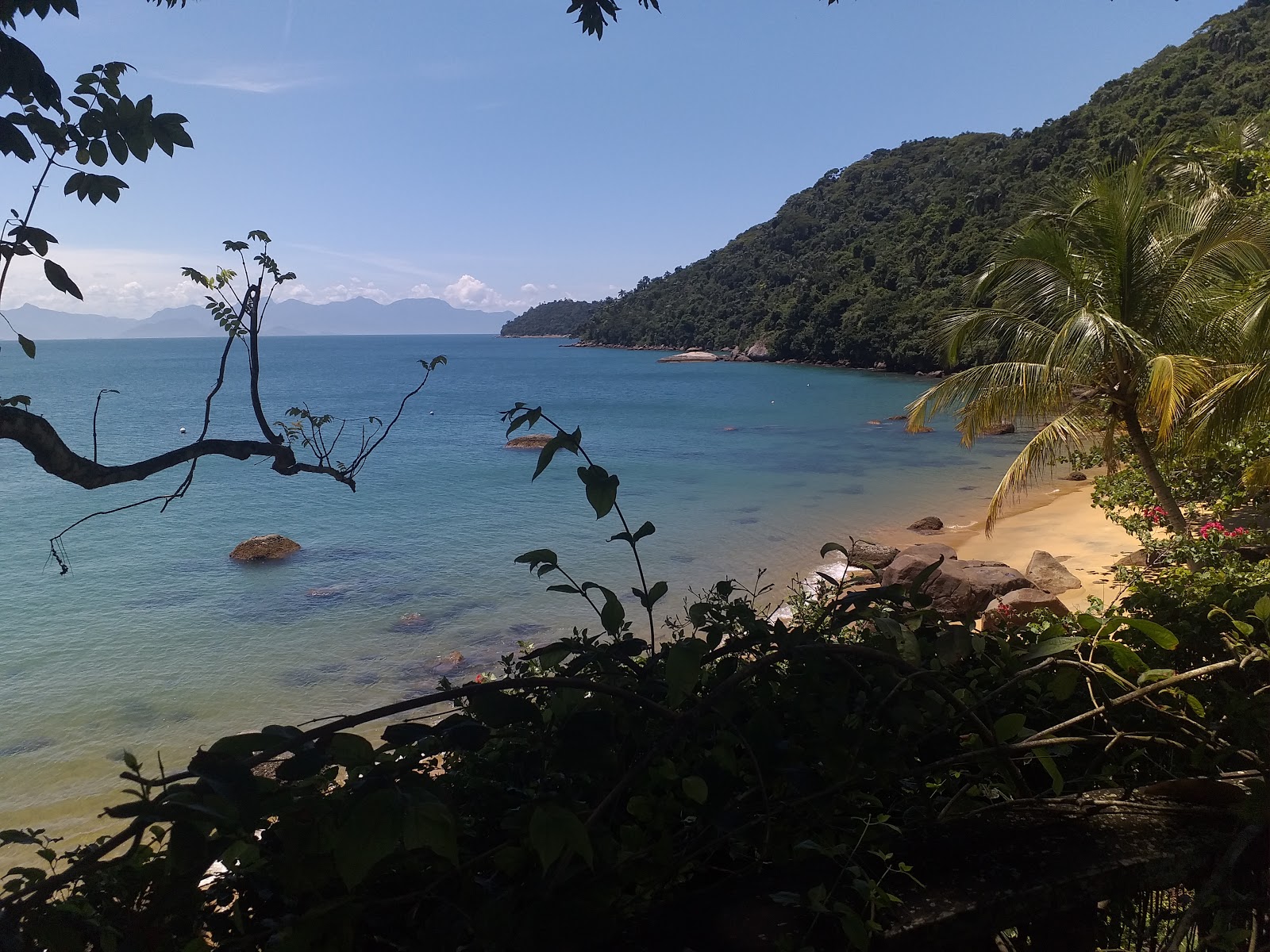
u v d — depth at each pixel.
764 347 116.88
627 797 1.55
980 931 1.37
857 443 40.75
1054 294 13.09
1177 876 1.52
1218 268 12.27
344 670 13.41
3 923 1.14
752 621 1.88
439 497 28.31
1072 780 1.84
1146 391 12.40
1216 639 2.31
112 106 2.18
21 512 26.31
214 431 47.28
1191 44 91.75
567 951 1.20
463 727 1.42
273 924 1.25
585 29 3.38
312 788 1.33
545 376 102.38
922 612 2.02
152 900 1.23
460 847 1.43
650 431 46.72
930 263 87.00
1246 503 14.50
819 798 1.54
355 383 90.81
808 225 148.88
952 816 1.69
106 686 12.86
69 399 67.62
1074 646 1.81
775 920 1.34
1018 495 25.84
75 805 9.49
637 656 1.90
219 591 17.64
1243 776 1.68
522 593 17.17
